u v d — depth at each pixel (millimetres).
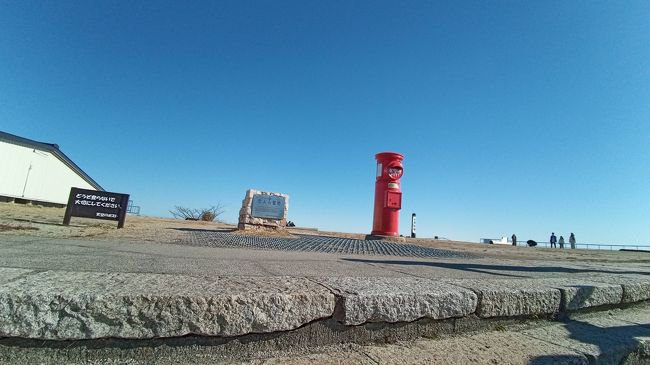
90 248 4480
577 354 2262
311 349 2098
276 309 2014
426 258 6320
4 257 3291
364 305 2240
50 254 3684
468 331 2592
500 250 11742
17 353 1668
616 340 2584
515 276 3910
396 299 2340
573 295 3131
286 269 3459
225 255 4590
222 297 1909
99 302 1735
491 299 2701
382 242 10844
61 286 1854
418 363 1988
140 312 1778
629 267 6461
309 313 2113
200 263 3578
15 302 1670
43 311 1689
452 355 2135
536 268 5137
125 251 4336
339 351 2096
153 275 2385
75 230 7277
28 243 4695
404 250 8070
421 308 2420
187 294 1885
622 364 2471
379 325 2307
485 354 2180
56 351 1700
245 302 1946
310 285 2398
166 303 1815
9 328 1652
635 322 3107
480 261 6262
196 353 1864
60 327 1690
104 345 1747
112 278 2164
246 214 11148
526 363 2084
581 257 10281
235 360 1915
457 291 2605
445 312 2502
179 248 5184
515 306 2799
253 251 5531
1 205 17688
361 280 2770
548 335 2615
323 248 7191
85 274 2230
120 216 8977
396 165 12766
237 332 1917
